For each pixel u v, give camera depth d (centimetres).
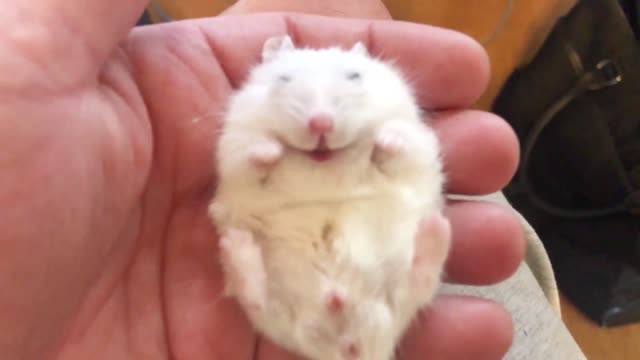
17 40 12
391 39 17
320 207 13
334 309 13
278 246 13
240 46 17
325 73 14
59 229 13
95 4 13
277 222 14
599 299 27
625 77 26
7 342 13
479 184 17
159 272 15
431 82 17
